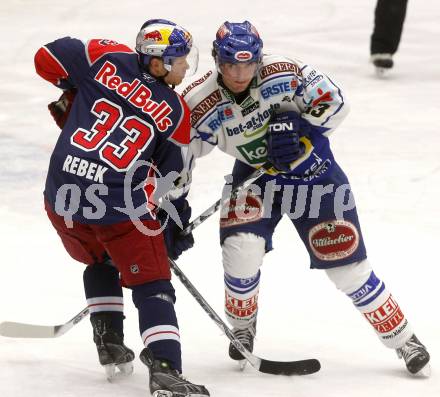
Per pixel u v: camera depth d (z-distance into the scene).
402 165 24.38
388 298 13.08
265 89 12.54
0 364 12.64
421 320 15.52
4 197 21.92
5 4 46.19
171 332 11.52
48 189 12.04
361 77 33.62
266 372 12.73
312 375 12.98
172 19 43.03
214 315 12.45
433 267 18.06
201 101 12.62
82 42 12.42
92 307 12.25
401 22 33.00
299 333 14.86
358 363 13.60
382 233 19.88
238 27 12.09
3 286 16.61
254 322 13.58
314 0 45.69
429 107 29.91
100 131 11.73
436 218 20.83
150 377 11.28
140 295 11.70
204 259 18.48
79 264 17.98
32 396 11.63
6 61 35.94
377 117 28.83
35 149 25.78
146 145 11.72
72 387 12.00
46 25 41.94
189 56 12.46
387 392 12.38
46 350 13.43
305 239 13.35
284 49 37.22
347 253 13.02
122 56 12.13
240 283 13.06
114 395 11.80
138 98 11.80
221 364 13.45
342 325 15.28
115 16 43.72
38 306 15.62
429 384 12.75
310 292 16.81
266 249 13.33
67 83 12.60
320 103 12.74
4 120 28.50
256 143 12.95
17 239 19.33
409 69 34.72
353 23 41.34
